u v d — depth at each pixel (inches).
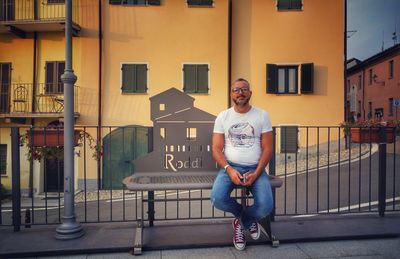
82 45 534.3
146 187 123.6
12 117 522.3
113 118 541.0
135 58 541.6
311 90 543.5
